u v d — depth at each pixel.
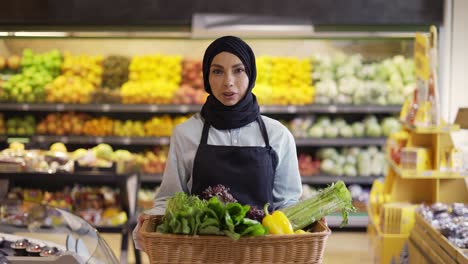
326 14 8.31
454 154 5.70
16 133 8.73
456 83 8.37
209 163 3.31
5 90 8.61
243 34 8.20
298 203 3.11
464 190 5.86
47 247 3.76
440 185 5.87
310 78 8.73
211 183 3.31
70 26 8.36
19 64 8.79
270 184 3.35
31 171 6.17
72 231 3.96
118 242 7.71
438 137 5.71
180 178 3.42
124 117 8.99
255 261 2.81
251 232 2.77
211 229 2.77
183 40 8.84
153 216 3.05
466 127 5.77
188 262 2.81
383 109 8.55
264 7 8.28
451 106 8.40
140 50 8.97
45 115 8.93
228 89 3.29
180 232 2.79
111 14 8.28
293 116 8.96
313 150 9.07
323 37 8.27
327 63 8.78
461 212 5.18
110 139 8.62
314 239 2.82
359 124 8.73
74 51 8.96
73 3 8.27
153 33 8.30
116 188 6.40
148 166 8.66
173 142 3.43
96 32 8.33
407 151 5.71
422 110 5.65
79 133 8.67
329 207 3.08
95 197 6.26
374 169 8.68
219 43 3.31
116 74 8.74
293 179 3.44
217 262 2.81
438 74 8.36
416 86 5.90
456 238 4.51
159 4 8.27
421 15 8.30
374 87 8.59
